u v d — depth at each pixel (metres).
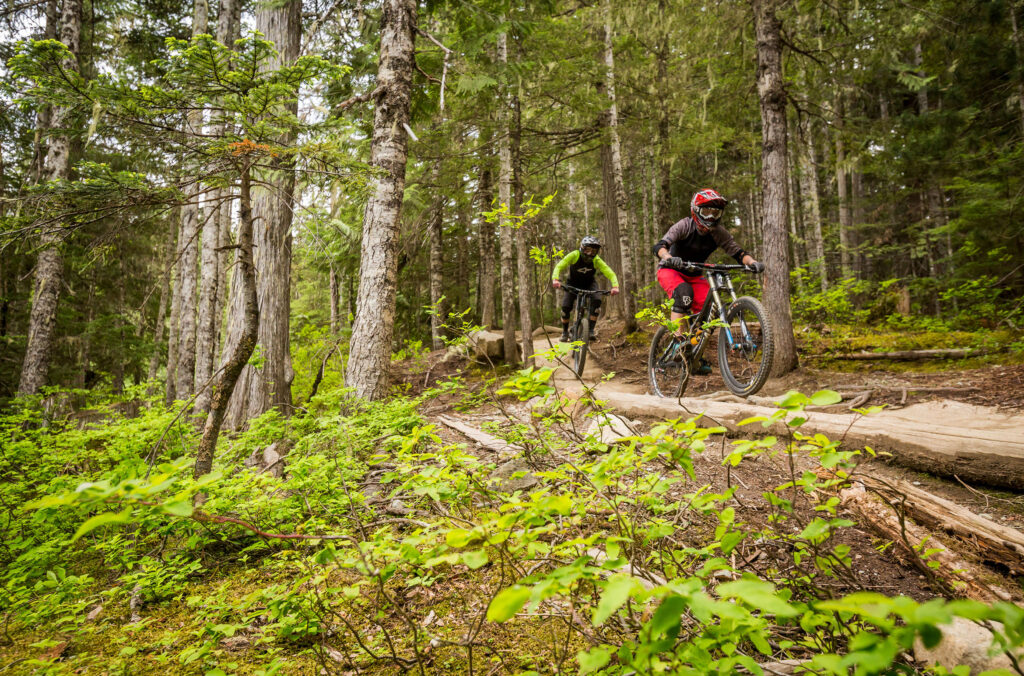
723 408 5.00
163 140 3.07
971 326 8.75
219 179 3.20
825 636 1.66
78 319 13.99
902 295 10.61
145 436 4.96
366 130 8.29
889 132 9.40
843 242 16.59
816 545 1.72
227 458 4.87
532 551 1.63
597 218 24.19
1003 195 10.33
